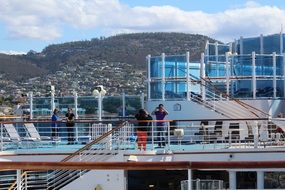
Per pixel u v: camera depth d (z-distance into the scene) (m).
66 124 28.67
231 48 39.53
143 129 25.66
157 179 25.20
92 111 36.16
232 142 25.97
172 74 32.34
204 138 26.19
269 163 9.23
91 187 23.17
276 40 37.88
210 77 32.19
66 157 24.19
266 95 32.44
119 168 9.57
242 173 22.97
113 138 24.52
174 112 31.06
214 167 9.34
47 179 23.50
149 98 32.53
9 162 9.66
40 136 28.69
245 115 30.11
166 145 25.39
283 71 32.94
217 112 30.22
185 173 24.97
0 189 23.28
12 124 27.16
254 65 31.95
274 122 25.05
